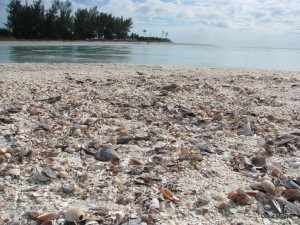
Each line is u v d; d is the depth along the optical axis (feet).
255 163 3.44
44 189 2.78
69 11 68.49
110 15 80.59
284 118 5.40
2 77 9.07
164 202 2.60
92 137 4.20
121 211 2.46
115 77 9.64
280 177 3.12
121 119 5.16
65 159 3.39
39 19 65.10
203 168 3.30
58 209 2.47
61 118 5.09
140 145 3.97
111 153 3.55
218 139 4.29
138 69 12.66
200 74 11.10
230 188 2.90
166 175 3.12
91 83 8.36
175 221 2.35
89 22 73.82
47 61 17.88
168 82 8.78
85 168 3.25
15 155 3.49
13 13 63.62
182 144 4.02
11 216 2.36
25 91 7.04
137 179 2.98
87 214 2.37
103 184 2.89
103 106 5.92
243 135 4.51
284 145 4.06
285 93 7.58
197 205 2.60
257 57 29.89
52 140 4.00
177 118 5.27
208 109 5.88
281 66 18.20
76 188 2.77
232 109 5.91
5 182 2.87
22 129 4.43
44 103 6.03
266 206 2.59
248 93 7.44
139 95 6.89
